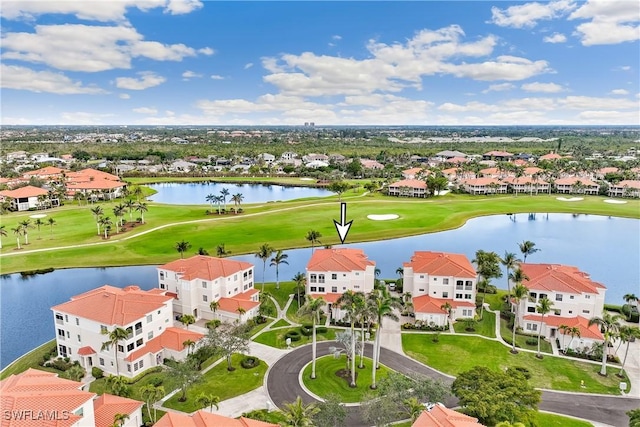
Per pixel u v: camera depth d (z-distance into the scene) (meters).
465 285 85.25
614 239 152.00
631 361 69.44
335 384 62.59
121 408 50.94
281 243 137.50
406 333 79.56
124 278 109.94
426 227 160.75
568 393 60.53
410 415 50.59
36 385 46.16
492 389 50.22
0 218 173.00
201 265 86.94
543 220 183.00
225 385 62.25
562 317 78.12
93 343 67.62
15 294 99.88
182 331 71.94
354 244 140.88
